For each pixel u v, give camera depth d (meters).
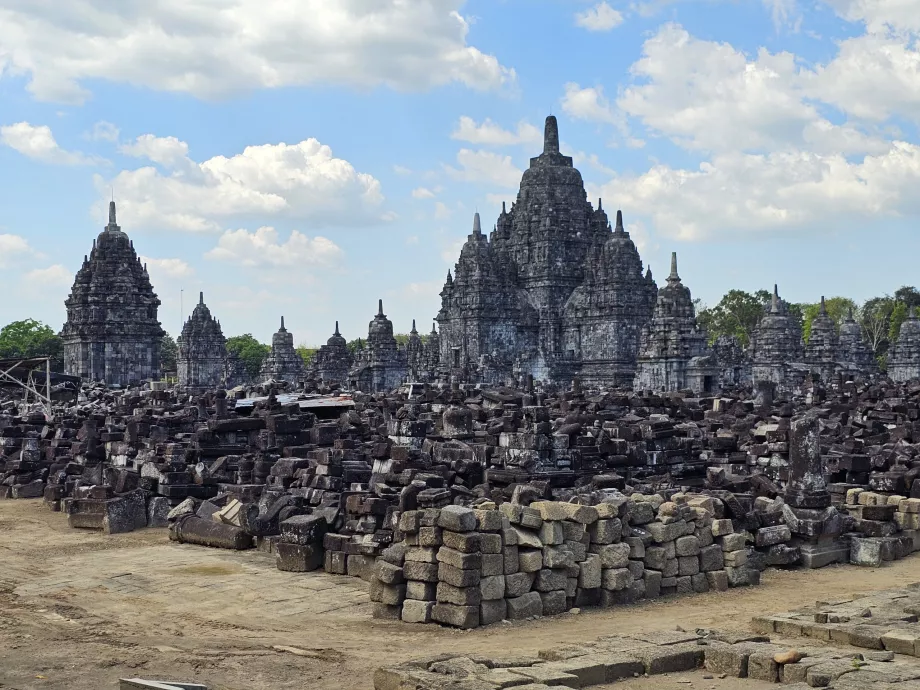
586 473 36.22
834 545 29.34
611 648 17.59
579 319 169.62
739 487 32.50
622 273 165.25
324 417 58.72
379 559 22.44
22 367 79.38
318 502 31.41
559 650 17.56
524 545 21.77
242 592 24.41
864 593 23.83
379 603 22.03
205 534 31.17
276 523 30.23
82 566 28.05
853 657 16.44
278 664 17.81
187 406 60.06
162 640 19.61
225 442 42.56
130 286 129.12
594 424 45.56
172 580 25.86
